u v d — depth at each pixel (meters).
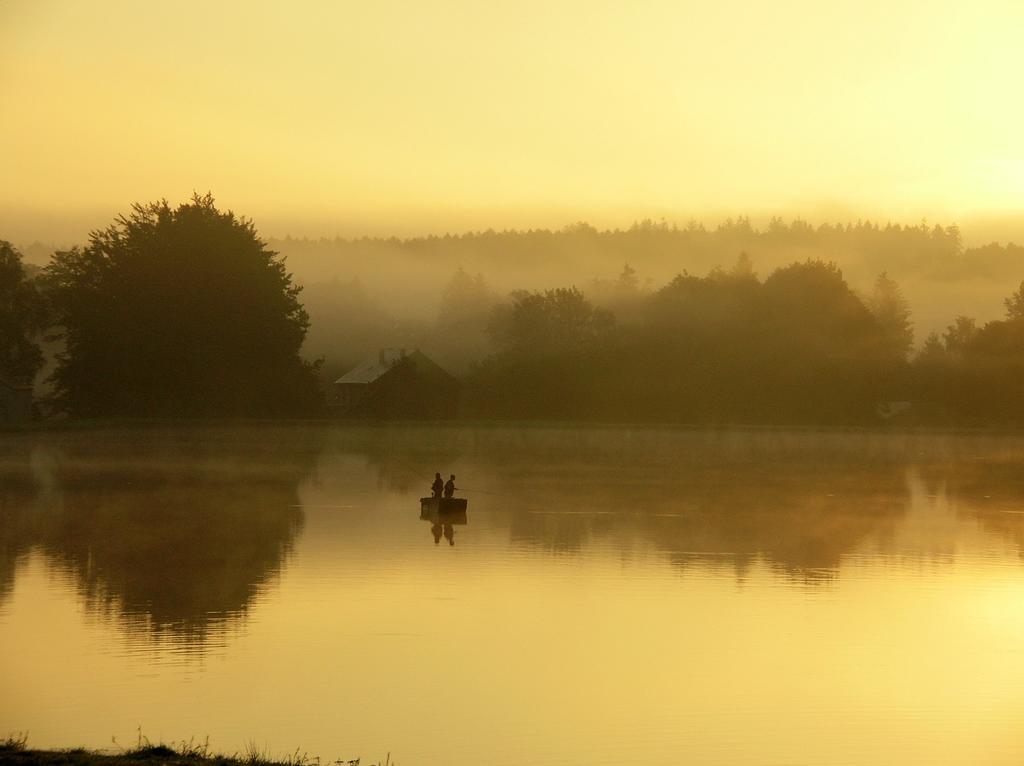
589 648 63.53
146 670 57.22
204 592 77.25
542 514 127.50
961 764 46.94
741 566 91.88
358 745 47.34
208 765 35.31
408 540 103.69
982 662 62.19
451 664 59.62
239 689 54.38
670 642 65.25
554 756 46.81
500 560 92.31
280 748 46.47
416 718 51.03
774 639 66.50
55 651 60.66
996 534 116.19
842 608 75.56
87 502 132.50
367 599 75.62
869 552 101.31
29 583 79.88
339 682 55.81
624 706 53.38
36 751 36.44
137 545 98.50
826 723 51.72
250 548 97.44
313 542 101.62
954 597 80.00
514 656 61.47
